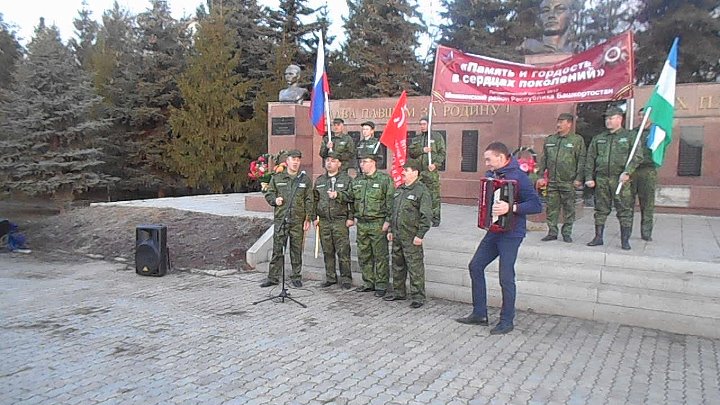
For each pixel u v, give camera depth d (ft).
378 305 24.18
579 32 83.15
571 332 20.63
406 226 23.53
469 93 33.42
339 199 26.40
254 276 29.81
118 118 81.61
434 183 32.40
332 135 34.86
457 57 33.63
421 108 47.24
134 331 20.36
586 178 26.96
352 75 87.30
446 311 23.39
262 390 15.20
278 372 16.49
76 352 18.13
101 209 46.06
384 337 19.83
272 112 46.16
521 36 88.48
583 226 33.60
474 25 91.66
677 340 19.86
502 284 20.48
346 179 26.37
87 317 22.18
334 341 19.33
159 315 22.49
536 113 38.42
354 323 21.49
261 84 83.92
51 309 23.39
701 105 39.78
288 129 45.70
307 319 21.99
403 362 17.38
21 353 18.02
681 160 40.55
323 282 28.04
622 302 21.98
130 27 98.58
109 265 33.65
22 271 32.14
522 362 17.48
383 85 83.76
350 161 34.45
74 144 66.64
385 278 25.77
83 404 14.29
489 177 20.79
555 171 28.02
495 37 91.15
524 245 26.94
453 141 45.91
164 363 17.19
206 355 17.89
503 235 20.36
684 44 69.26
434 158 32.40
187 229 37.55
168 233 37.17
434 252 27.55
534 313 23.18
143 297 25.50
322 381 15.85
